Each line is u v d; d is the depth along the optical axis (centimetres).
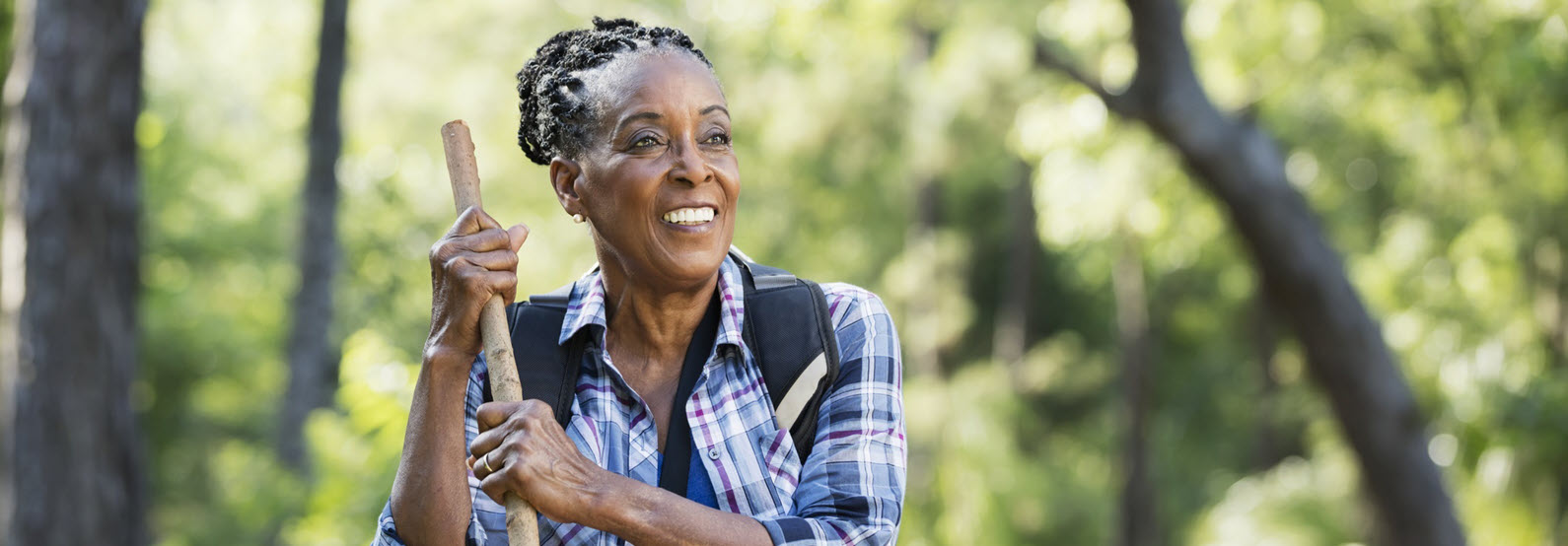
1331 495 1498
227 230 1805
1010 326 1873
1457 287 1260
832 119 1430
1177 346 2055
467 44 1586
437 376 191
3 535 575
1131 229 1280
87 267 575
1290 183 907
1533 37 938
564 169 199
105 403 581
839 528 183
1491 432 1042
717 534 177
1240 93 1074
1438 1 975
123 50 581
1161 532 1908
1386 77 1063
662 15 1625
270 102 1870
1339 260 913
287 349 1023
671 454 194
